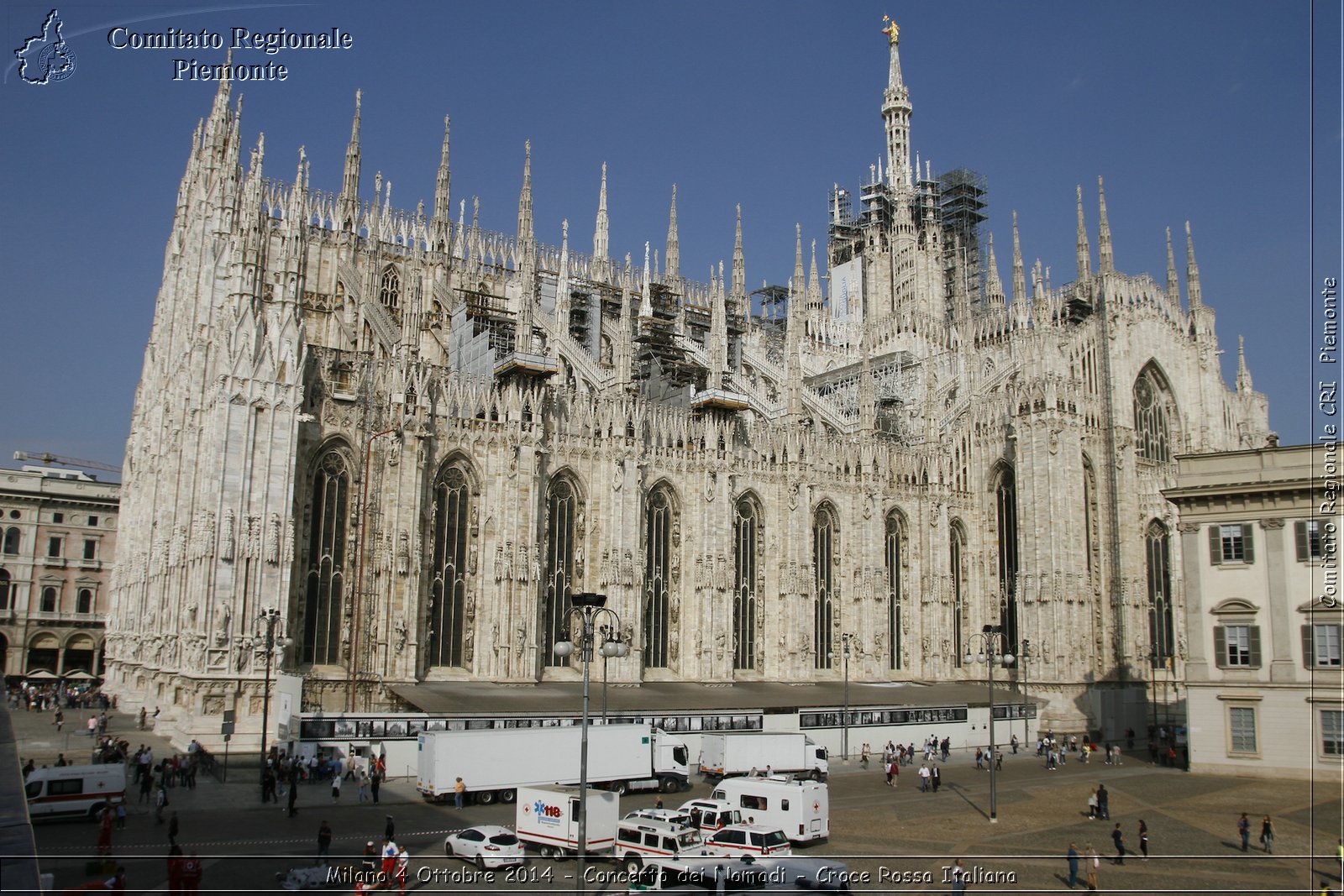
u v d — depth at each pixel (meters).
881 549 97.12
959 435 106.94
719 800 47.25
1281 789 62.00
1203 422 115.62
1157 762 80.62
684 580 85.56
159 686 70.50
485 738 52.09
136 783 53.69
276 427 63.81
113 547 127.12
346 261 94.75
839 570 95.25
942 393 115.75
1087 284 108.69
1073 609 95.25
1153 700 101.56
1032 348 101.31
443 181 102.25
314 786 55.09
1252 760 66.75
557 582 79.25
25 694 90.38
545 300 108.06
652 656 84.19
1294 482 65.62
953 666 101.31
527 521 75.88
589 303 108.94
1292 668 65.62
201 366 72.19
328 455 70.19
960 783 66.81
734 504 88.75
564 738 54.50
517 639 74.06
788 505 91.06
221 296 73.50
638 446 82.50
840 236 167.38
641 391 101.06
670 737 60.56
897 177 157.50
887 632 96.44
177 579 68.62
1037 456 98.00
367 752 58.03
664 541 86.19
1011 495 103.25
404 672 69.75
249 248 65.69
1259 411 132.12
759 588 90.06
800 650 89.00
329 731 57.31
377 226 96.88
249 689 60.31
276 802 50.31
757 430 91.75
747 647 88.94
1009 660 58.06
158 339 94.12
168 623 69.50
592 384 92.44
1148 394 112.56
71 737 65.00
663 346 105.56
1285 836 47.94
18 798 25.19
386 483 71.12
